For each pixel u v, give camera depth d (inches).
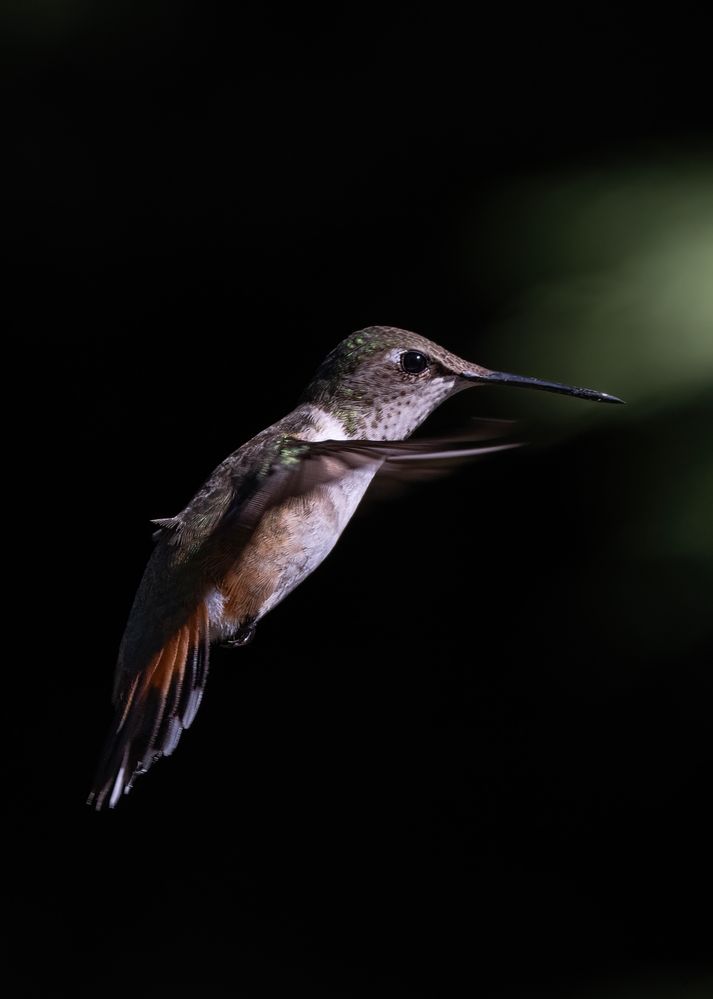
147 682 76.1
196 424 93.5
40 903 92.0
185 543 76.4
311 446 75.8
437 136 91.4
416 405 76.9
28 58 93.0
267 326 92.9
